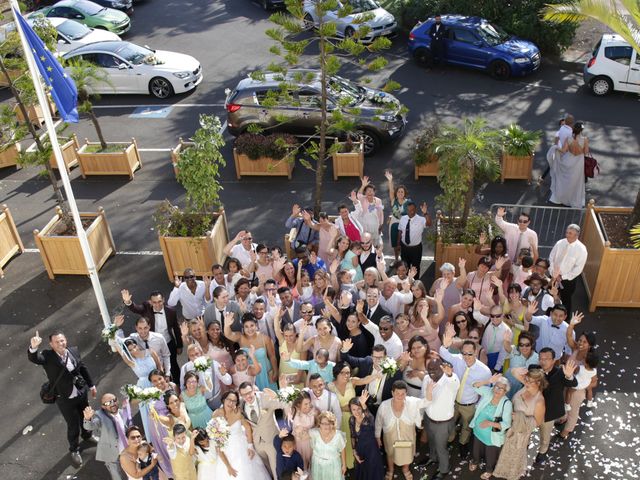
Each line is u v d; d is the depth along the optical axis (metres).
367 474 7.59
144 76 19.03
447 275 8.95
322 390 7.41
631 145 15.81
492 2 20.91
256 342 8.41
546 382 7.62
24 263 12.80
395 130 15.62
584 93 18.44
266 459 7.70
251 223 13.64
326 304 8.70
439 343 8.74
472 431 8.12
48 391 8.27
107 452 7.59
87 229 12.00
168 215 12.26
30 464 8.66
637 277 10.52
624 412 9.06
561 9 10.34
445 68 20.20
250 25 24.31
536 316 8.77
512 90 18.70
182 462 7.36
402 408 7.40
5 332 11.11
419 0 22.33
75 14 22.80
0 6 19.58
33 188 15.41
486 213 12.55
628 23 10.59
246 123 16.03
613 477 8.17
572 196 13.48
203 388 7.86
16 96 12.05
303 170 15.57
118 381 9.95
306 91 15.65
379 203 11.25
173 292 9.64
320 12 10.97
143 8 26.70
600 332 10.48
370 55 21.23
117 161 15.41
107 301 11.67
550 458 8.43
